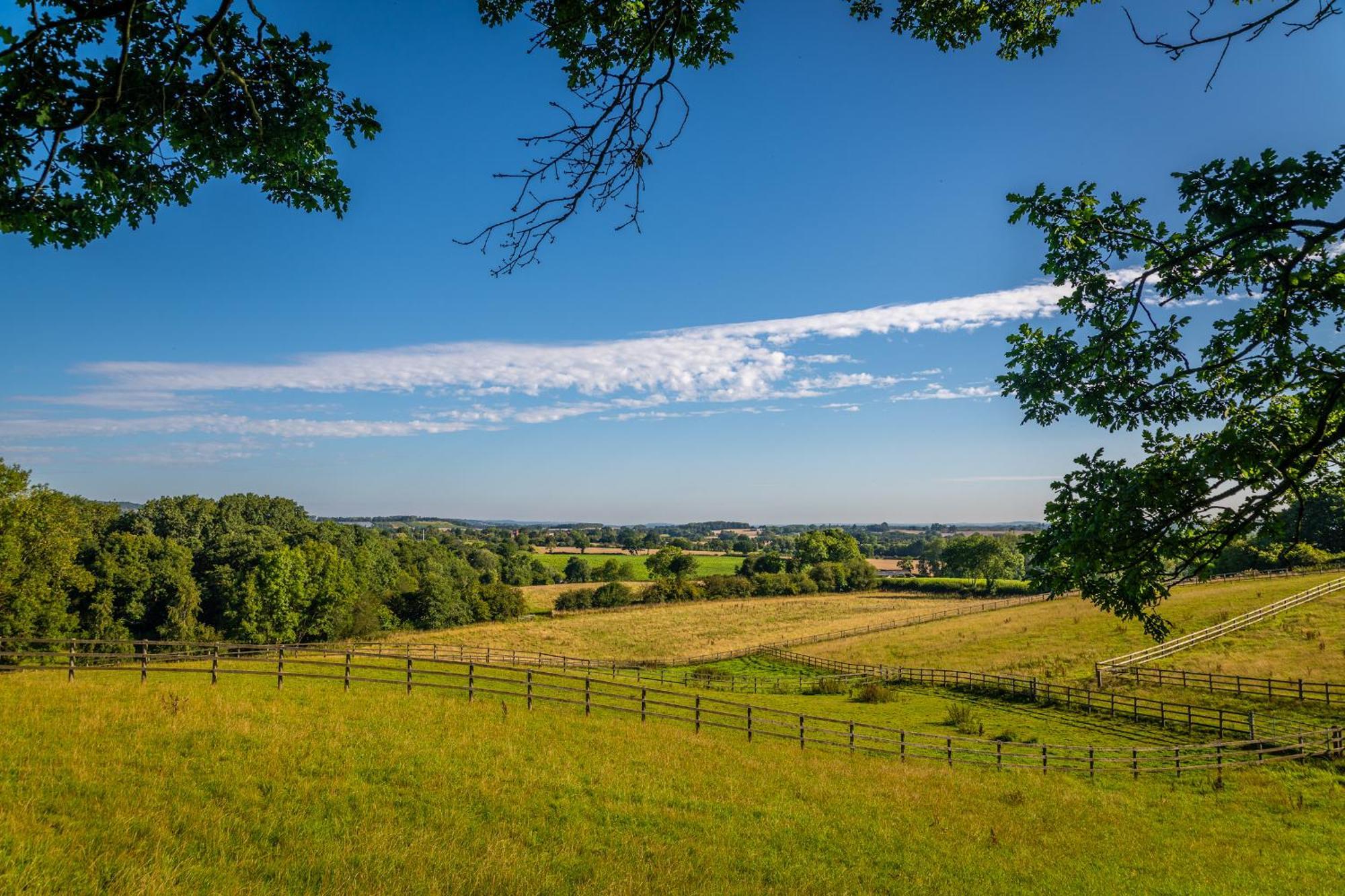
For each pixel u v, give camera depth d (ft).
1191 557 20.03
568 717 68.28
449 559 359.05
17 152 16.48
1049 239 21.26
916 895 37.55
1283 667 113.60
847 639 208.23
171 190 19.07
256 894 28.12
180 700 54.70
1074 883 41.83
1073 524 21.06
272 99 18.90
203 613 210.18
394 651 160.86
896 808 53.88
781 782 57.52
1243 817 59.16
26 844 28.81
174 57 17.06
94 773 39.04
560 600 307.17
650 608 295.89
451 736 55.77
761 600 317.83
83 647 144.87
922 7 22.75
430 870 32.76
